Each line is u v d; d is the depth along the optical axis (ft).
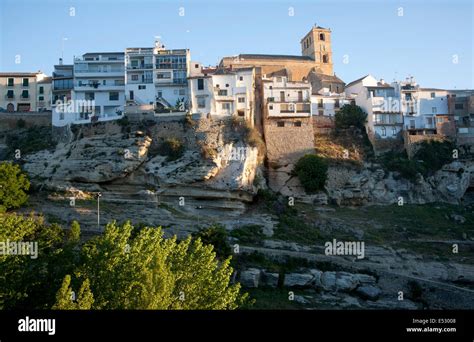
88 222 218.59
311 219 257.75
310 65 383.24
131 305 116.26
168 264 134.10
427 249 242.99
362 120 314.35
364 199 278.46
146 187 259.19
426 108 322.14
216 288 136.46
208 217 246.68
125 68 311.68
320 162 278.26
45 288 131.64
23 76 351.87
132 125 276.62
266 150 291.38
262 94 305.12
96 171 257.14
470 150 302.86
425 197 282.97
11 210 225.76
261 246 224.94
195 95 291.38
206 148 264.11
